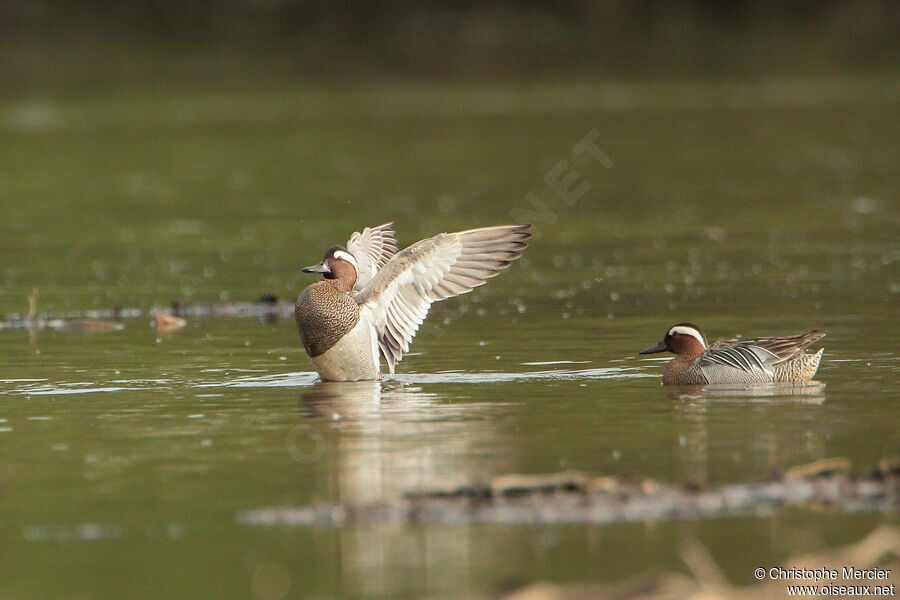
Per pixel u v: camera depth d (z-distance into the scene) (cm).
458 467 1020
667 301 1938
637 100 5625
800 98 5612
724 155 4150
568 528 877
